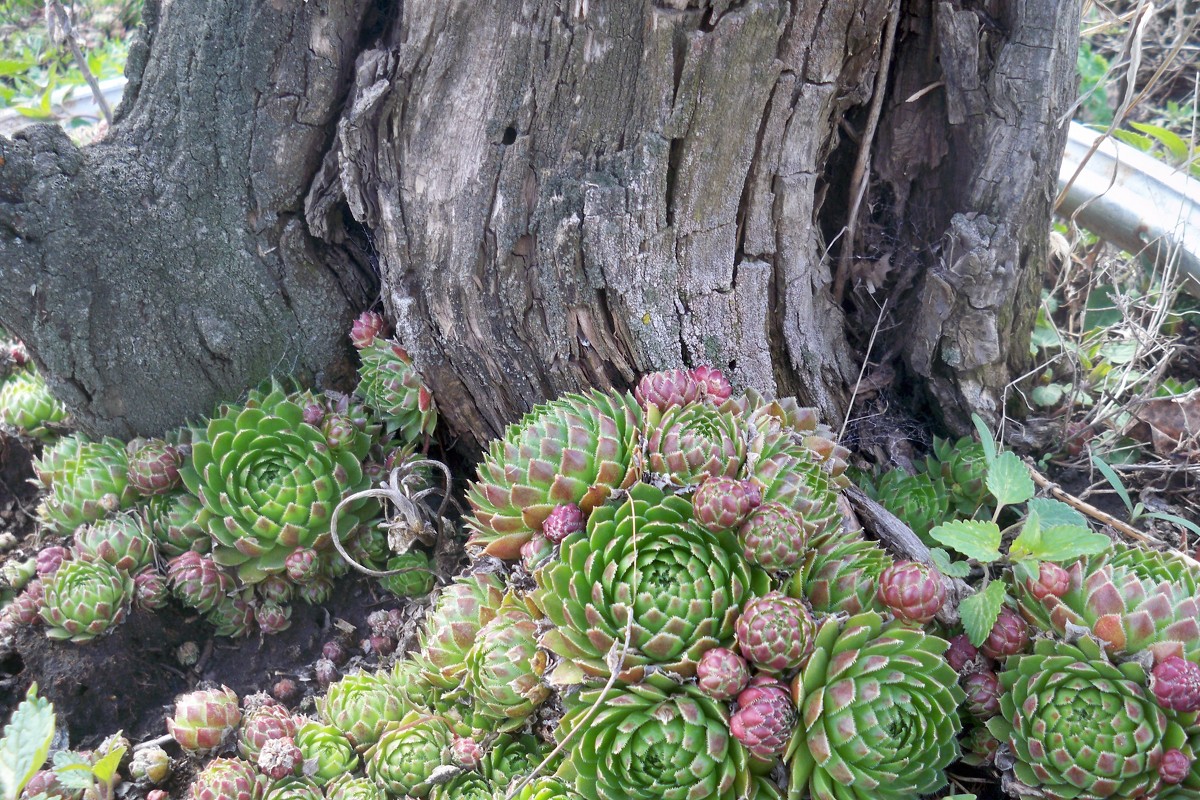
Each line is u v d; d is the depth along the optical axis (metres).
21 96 0.96
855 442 0.67
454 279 0.60
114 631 0.62
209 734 0.58
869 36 0.59
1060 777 0.51
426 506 0.63
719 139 0.57
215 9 0.60
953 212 0.66
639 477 0.54
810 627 0.50
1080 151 0.76
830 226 0.69
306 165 0.63
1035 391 0.71
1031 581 0.54
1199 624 0.51
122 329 0.63
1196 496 0.67
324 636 0.64
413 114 0.59
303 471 0.62
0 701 0.60
